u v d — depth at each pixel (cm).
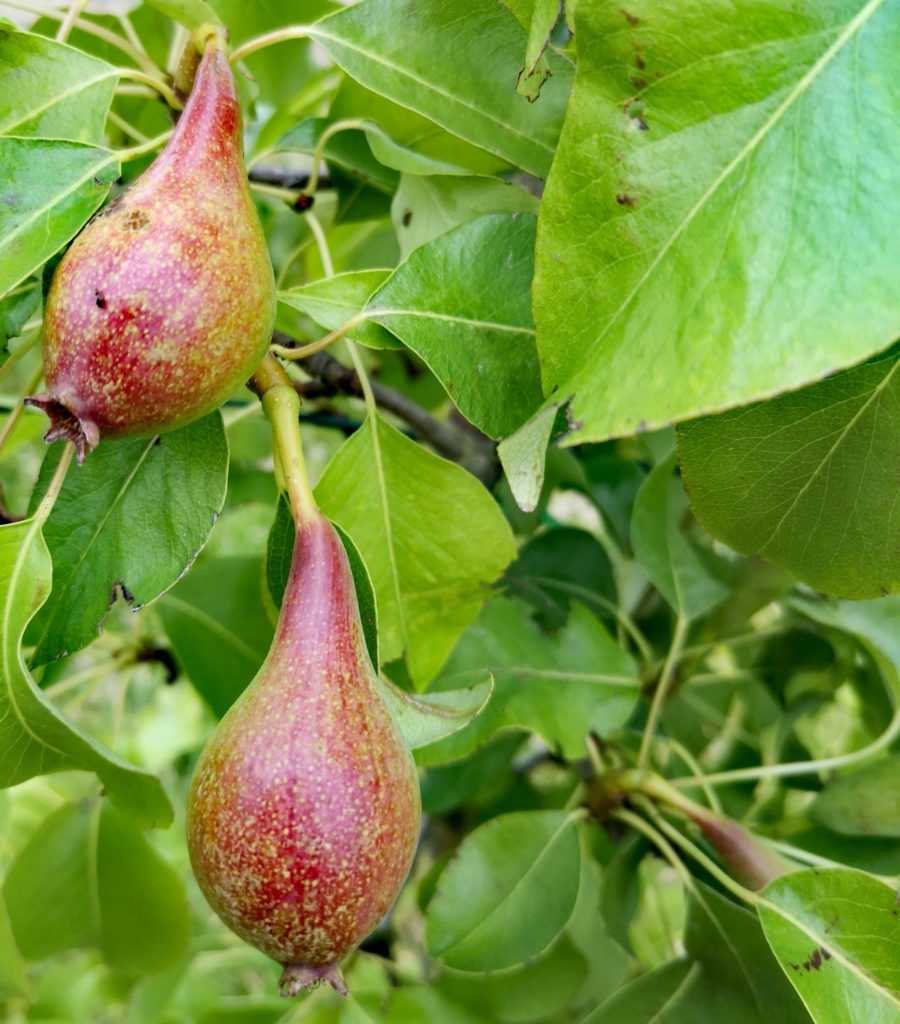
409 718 22
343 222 31
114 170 22
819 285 17
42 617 23
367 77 24
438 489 26
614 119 19
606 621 39
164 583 23
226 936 46
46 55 23
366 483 26
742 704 40
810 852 32
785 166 18
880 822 30
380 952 38
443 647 27
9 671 21
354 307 23
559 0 21
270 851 19
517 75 24
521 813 31
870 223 17
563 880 30
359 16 24
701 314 18
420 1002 33
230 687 32
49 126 23
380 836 19
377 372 42
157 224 20
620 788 31
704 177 19
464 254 24
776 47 19
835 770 42
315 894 19
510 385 23
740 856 30
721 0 19
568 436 18
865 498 23
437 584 27
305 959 20
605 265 19
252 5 32
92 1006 44
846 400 22
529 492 19
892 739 32
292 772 19
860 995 25
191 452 23
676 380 18
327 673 20
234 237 20
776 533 24
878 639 33
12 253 21
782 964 25
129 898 33
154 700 63
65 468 22
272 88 33
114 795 22
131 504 23
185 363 19
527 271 24
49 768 22
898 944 25
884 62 18
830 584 24
